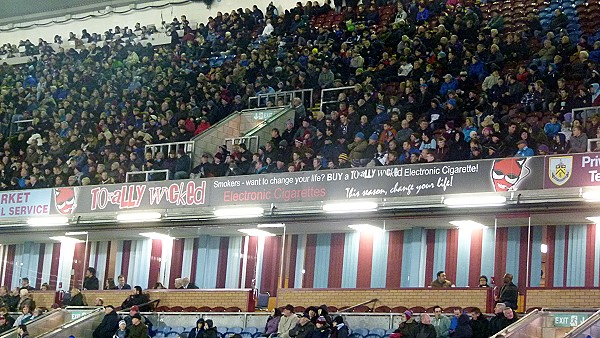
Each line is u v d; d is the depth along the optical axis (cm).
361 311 2859
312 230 3091
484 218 2817
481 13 4003
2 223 3591
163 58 4684
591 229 2673
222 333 2905
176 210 3284
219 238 3247
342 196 3003
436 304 2734
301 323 2522
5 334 2962
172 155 3647
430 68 3709
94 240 3456
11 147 4322
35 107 4681
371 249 2994
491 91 3434
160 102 4303
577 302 2556
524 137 2923
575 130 2906
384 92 3712
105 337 2917
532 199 2722
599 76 3322
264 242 3166
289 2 4791
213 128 3828
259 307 3083
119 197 3391
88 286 3331
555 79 3416
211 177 3256
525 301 2638
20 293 3312
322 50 4194
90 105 4488
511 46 3684
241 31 4638
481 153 2938
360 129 3409
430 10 4150
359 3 4497
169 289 3175
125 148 3928
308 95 3994
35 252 3562
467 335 2353
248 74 4219
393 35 4059
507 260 2784
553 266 2714
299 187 3083
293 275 3094
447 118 3356
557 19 3772
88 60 4866
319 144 3425
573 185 2652
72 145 4097
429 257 2906
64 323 3080
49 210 3509
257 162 3375
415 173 2903
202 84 4253
